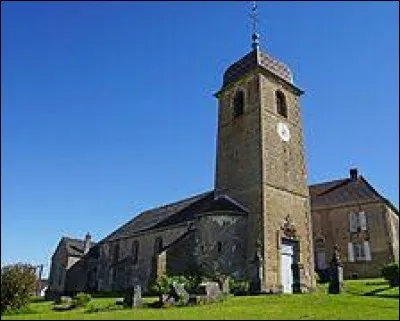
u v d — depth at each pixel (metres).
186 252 34.50
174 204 47.97
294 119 38.38
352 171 50.09
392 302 22.67
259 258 29.89
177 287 24.17
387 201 45.41
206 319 17.41
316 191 50.81
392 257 42.59
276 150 35.34
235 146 36.78
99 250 50.66
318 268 45.81
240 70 39.28
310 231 35.34
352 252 44.59
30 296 23.58
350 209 46.16
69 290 50.16
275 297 25.02
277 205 33.44
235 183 35.50
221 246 32.16
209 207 34.88
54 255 54.25
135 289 23.70
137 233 44.44
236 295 27.62
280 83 38.56
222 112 39.56
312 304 21.88
